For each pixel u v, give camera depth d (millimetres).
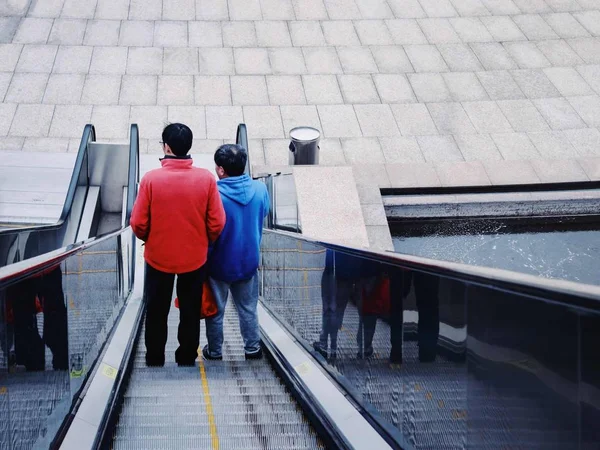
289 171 13008
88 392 4980
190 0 18016
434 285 3537
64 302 4656
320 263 5965
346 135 14773
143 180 5574
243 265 6047
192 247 5719
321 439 4508
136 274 9719
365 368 4734
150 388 5504
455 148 14570
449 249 13750
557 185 13852
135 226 5602
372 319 4570
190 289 5934
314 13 17875
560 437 2453
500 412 2887
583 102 15695
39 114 14641
